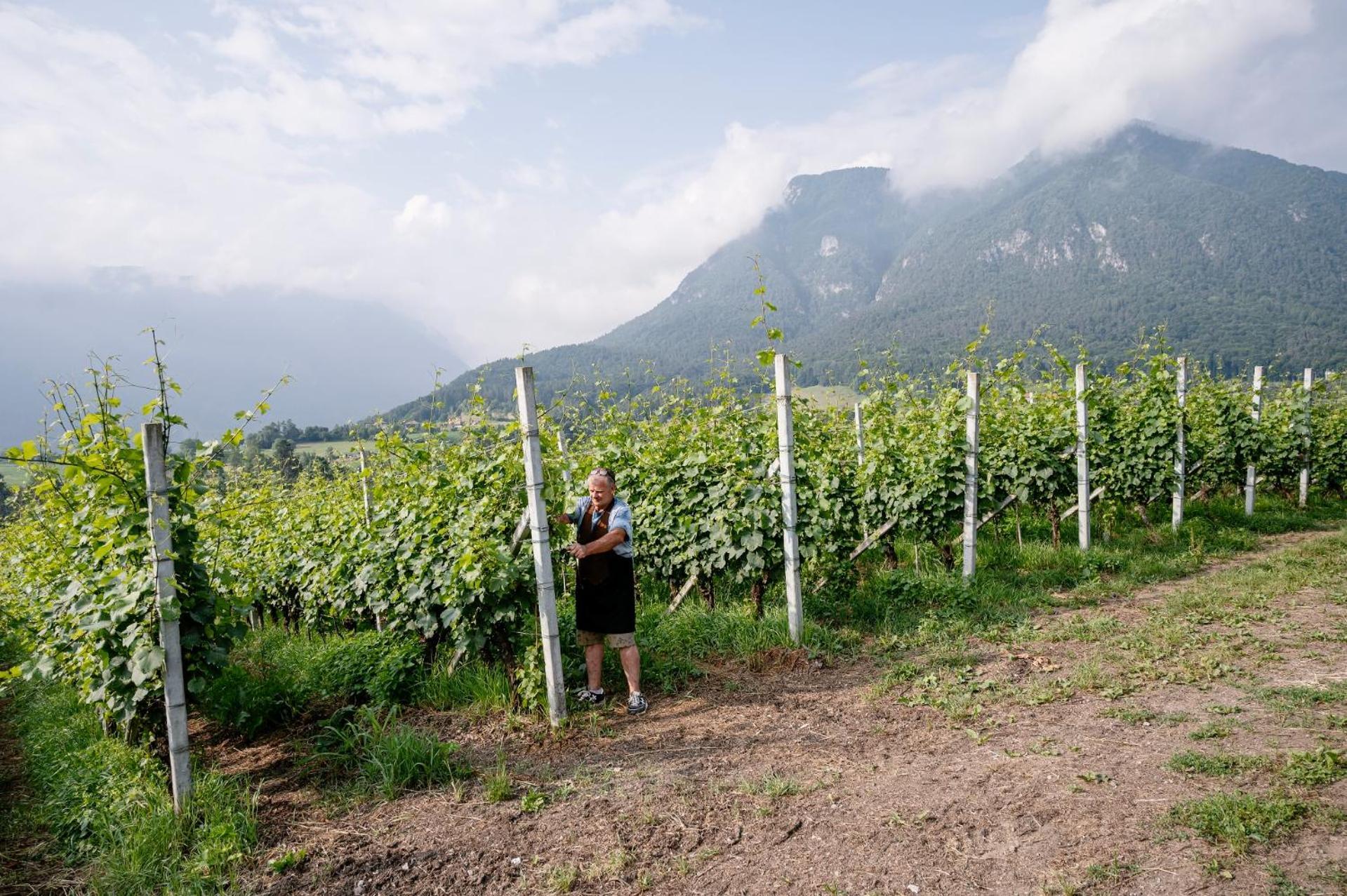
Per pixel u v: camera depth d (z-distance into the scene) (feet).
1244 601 24.40
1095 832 11.18
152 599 14.70
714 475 27.48
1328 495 54.54
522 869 11.85
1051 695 17.44
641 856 11.97
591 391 35.50
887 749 15.53
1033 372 41.37
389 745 16.03
